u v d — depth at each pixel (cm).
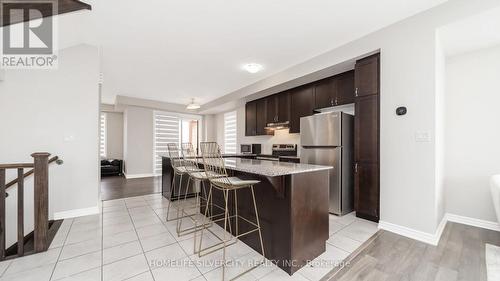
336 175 317
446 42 251
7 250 218
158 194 442
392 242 224
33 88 279
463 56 280
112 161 710
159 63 368
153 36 278
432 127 224
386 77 258
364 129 286
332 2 213
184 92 574
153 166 695
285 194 177
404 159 243
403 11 230
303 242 182
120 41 292
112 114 763
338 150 317
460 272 171
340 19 243
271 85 435
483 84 266
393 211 251
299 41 293
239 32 269
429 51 225
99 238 234
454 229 256
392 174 252
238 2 211
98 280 162
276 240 186
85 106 307
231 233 232
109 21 242
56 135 289
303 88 423
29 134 277
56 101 290
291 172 166
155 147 700
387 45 257
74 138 300
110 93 583
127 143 650
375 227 264
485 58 265
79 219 290
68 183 296
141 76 437
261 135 565
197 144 796
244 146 618
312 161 347
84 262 187
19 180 200
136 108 666
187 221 286
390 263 185
